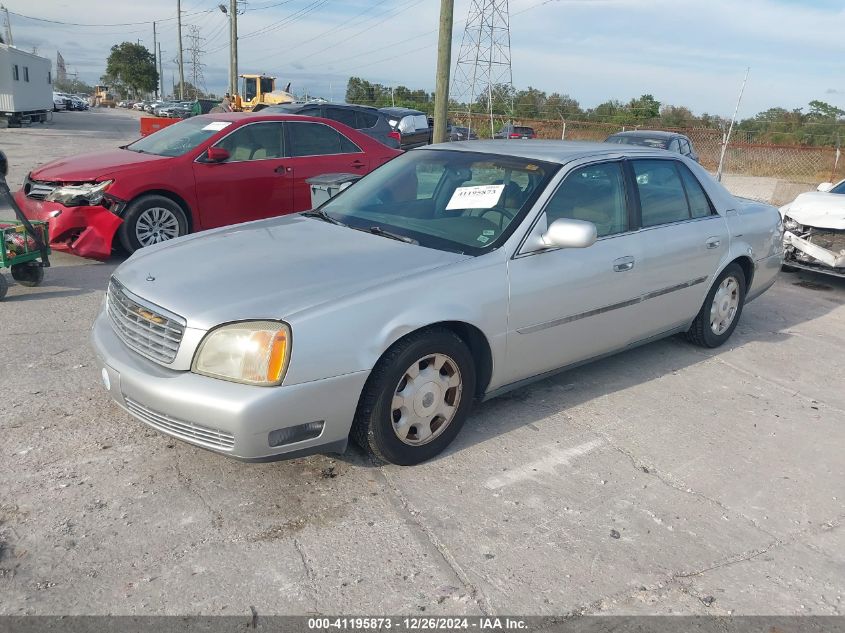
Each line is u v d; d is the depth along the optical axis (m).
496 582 2.83
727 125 27.45
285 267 3.54
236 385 3.03
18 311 5.73
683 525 3.29
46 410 4.02
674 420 4.38
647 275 4.62
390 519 3.19
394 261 3.65
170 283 3.41
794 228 8.22
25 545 2.89
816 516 3.43
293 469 3.55
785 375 5.24
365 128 15.23
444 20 13.33
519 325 3.88
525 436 4.04
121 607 2.59
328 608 2.64
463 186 4.32
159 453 3.63
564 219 3.82
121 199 7.05
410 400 3.48
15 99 28.69
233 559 2.87
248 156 8.00
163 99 86.00
